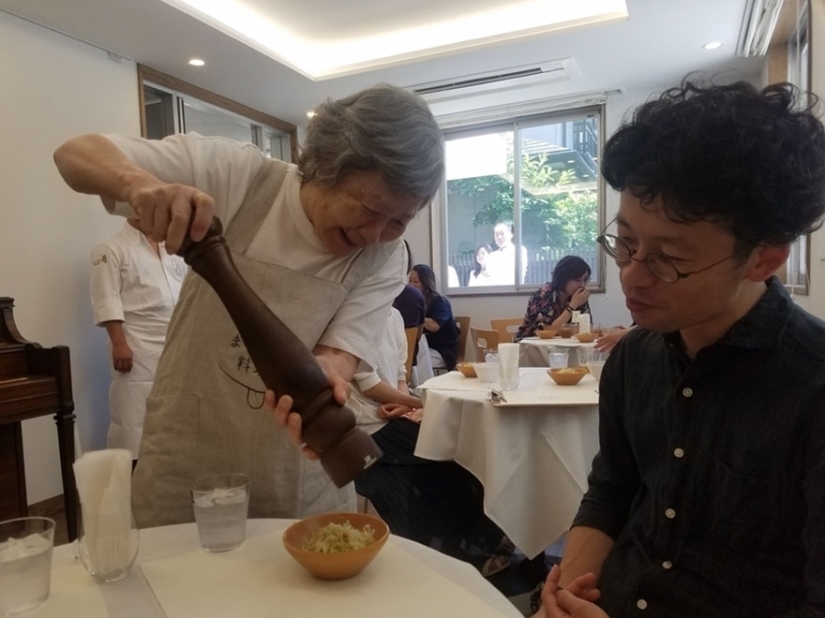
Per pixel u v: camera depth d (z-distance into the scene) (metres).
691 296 0.65
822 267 2.71
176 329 1.05
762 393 0.70
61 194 3.19
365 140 0.84
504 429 1.88
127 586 0.69
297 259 1.01
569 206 5.39
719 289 0.65
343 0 3.51
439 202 5.82
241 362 0.99
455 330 4.72
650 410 0.84
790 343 0.69
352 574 0.70
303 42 4.09
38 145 3.10
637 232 0.65
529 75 4.39
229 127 4.80
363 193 0.87
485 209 5.71
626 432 0.90
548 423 1.90
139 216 0.67
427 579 0.71
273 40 4.00
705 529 0.75
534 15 3.81
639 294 0.67
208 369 1.01
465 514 2.20
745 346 0.70
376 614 0.63
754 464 0.69
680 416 0.76
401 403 2.32
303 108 4.86
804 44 3.24
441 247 5.86
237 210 1.03
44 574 0.66
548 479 1.90
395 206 0.90
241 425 1.00
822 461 0.63
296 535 0.78
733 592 0.72
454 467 2.23
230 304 0.67
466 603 0.65
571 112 5.24
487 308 5.68
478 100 4.98
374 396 2.33
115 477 0.71
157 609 0.64
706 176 0.59
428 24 3.89
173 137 0.98
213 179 0.98
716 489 0.73
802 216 0.62
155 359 3.07
